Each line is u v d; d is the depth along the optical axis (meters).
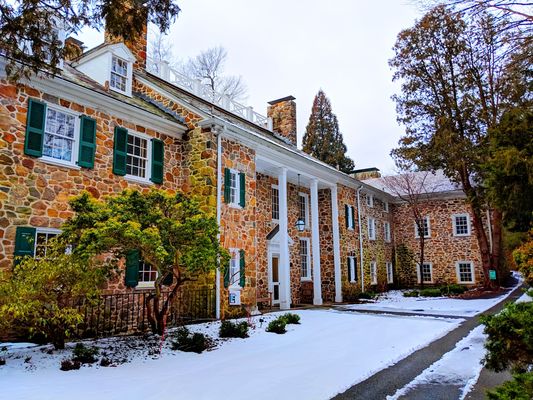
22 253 8.06
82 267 6.89
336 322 11.19
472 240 25.14
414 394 5.09
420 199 26.83
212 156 11.88
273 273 16.84
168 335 8.62
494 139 7.38
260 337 8.88
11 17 5.88
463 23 5.28
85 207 7.11
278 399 4.86
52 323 6.79
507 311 3.90
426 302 16.92
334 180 19.39
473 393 5.11
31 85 8.73
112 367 6.15
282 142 18.55
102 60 11.66
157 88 13.08
